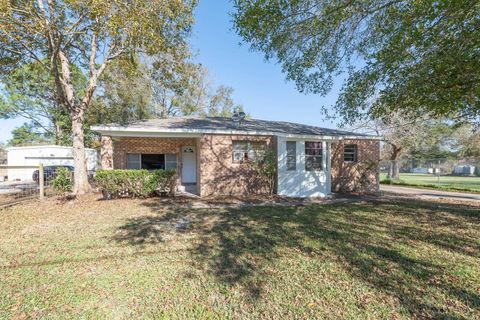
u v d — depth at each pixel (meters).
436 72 5.12
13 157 20.56
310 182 11.02
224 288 3.09
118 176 9.35
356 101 7.06
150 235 5.14
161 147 13.62
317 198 10.41
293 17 5.68
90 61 10.89
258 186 11.30
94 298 2.86
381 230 5.56
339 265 3.74
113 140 12.34
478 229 5.66
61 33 8.15
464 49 4.69
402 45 5.18
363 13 5.66
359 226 5.89
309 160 11.16
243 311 2.64
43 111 26.14
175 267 3.66
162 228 5.66
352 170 13.06
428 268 3.65
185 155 14.38
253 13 5.39
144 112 23.45
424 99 5.70
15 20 6.64
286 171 10.92
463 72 4.81
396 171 19.34
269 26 5.66
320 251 4.29
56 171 9.93
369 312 2.62
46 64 11.19
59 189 9.27
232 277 3.36
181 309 2.67
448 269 3.62
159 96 24.44
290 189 10.89
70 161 21.81
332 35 6.19
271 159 10.80
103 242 4.71
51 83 18.80
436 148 21.67
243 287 3.11
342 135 12.53
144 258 3.97
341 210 7.77
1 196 9.98
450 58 4.74
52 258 3.97
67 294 2.93
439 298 2.88
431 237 5.07
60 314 2.58
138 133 10.51
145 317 2.54
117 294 2.94
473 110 5.62
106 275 3.40
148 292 2.99
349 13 5.52
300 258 3.99
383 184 18.42
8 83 13.09
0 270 3.54
